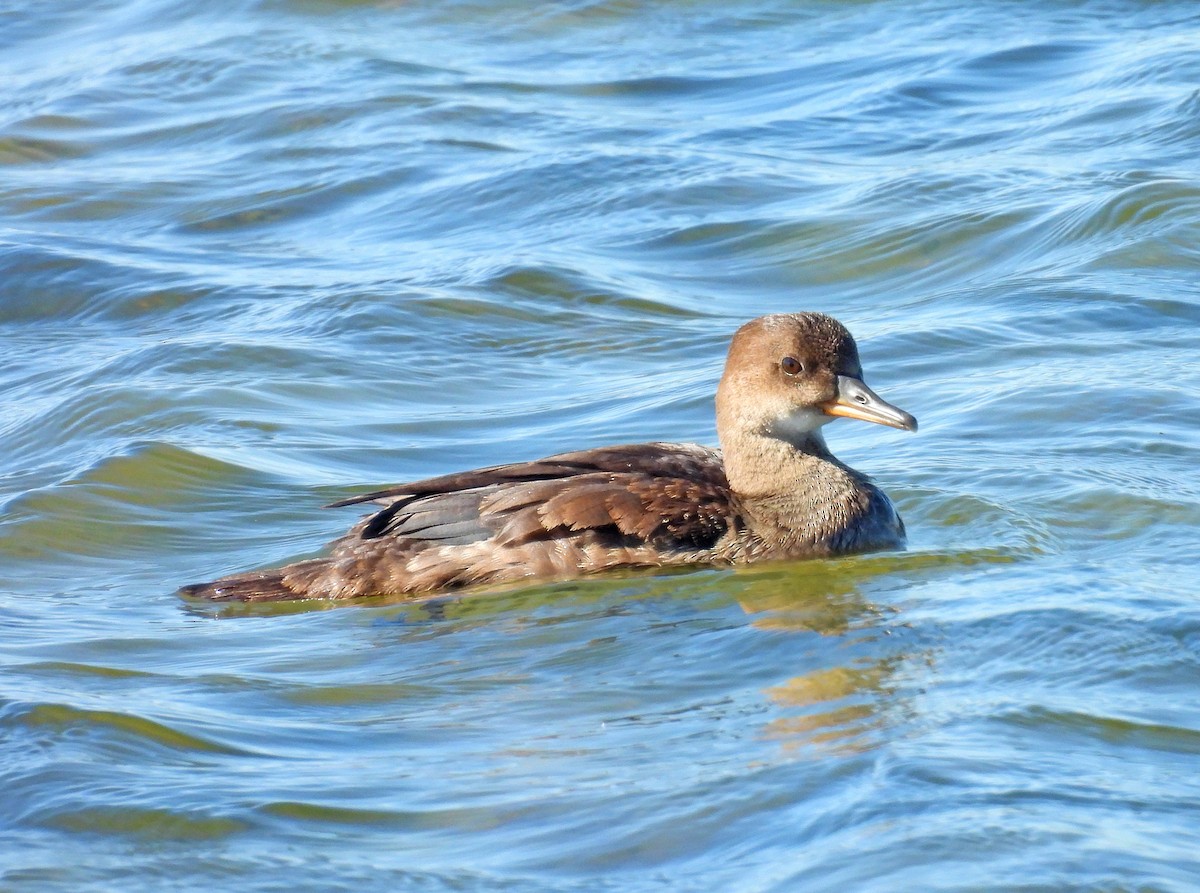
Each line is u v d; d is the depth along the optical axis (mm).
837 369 13055
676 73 28797
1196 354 16797
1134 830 7914
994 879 7488
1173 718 9188
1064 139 24047
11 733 9648
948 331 17969
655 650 10828
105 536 13922
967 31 29672
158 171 25734
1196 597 10914
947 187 22297
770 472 13047
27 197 24781
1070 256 19938
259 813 8578
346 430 16375
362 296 19969
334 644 11250
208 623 11844
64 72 30969
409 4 33062
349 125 26891
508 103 27562
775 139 25266
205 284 20938
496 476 12719
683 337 18828
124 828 8477
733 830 8180
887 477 14195
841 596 11672
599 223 22344
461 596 12141
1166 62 26391
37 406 17406
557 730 9578
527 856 8055
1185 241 19797
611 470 12984
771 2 32031
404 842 8266
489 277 20422
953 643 10484
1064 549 12375
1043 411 15398
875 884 7520
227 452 15453
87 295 20969
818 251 21031
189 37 32125
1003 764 8656
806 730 9305
